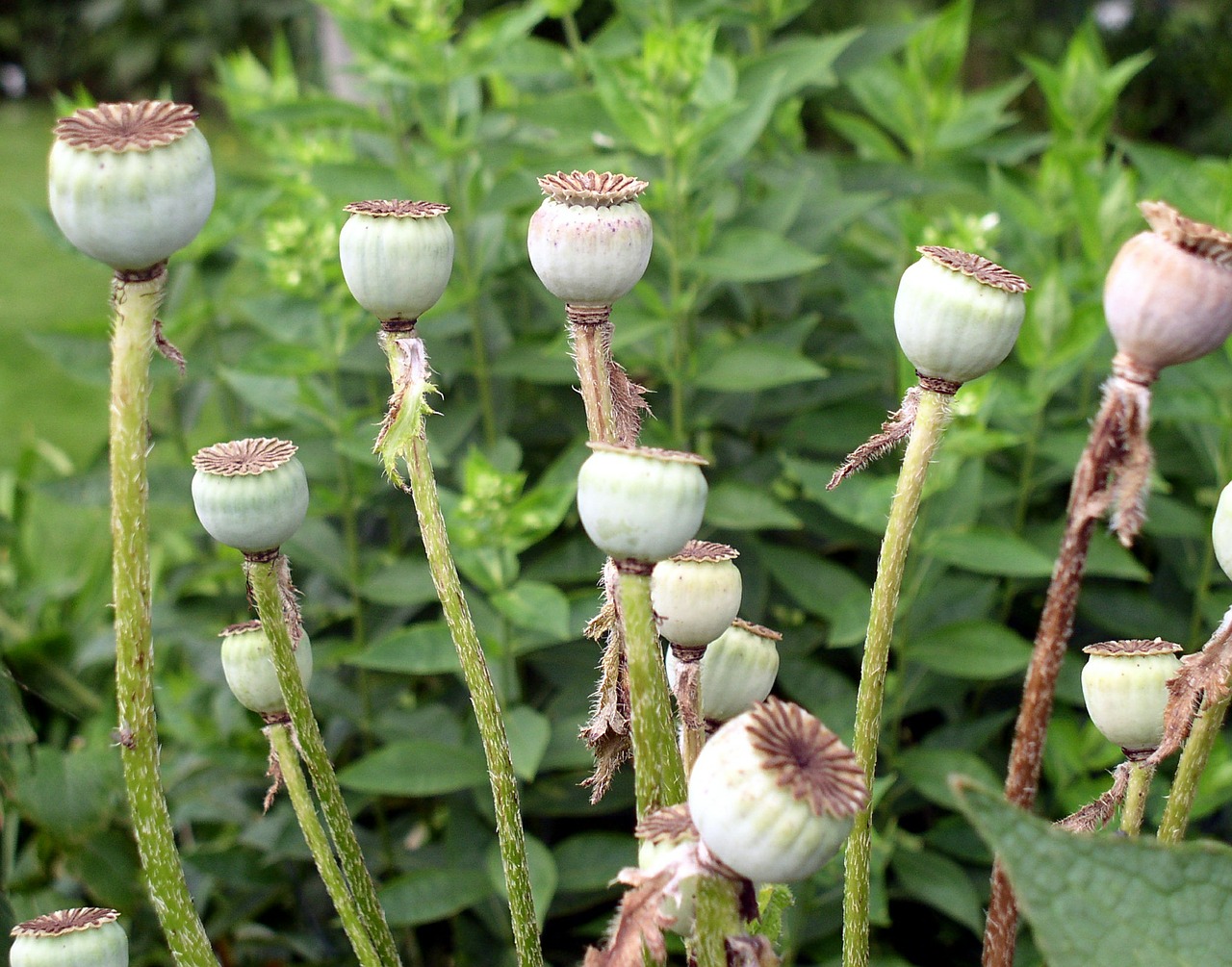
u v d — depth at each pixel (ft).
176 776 3.64
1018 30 12.00
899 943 3.37
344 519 3.83
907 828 3.57
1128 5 11.93
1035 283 3.66
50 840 3.30
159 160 1.31
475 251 3.64
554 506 2.90
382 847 3.44
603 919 3.28
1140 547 3.75
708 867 1.28
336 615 3.68
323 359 3.32
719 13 3.76
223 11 14.34
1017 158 4.28
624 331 3.21
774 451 3.56
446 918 3.58
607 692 1.53
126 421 1.36
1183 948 1.28
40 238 11.05
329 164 3.40
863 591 3.17
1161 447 3.50
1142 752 1.56
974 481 3.15
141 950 3.29
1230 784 2.75
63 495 3.85
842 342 3.92
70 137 1.32
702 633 1.49
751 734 1.24
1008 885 1.60
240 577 3.70
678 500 1.33
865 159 4.00
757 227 3.47
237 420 4.04
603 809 3.14
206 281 3.83
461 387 3.80
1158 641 1.57
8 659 3.82
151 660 1.39
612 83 3.17
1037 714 1.57
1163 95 11.68
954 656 3.03
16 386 7.95
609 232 1.45
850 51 3.91
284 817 3.39
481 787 3.09
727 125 3.35
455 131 3.56
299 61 13.29
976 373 1.43
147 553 1.38
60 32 15.83
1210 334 1.42
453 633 1.50
